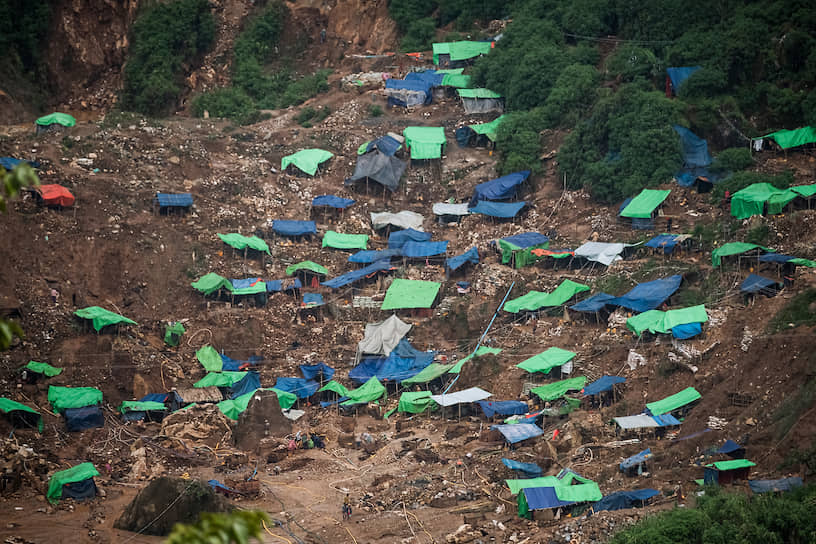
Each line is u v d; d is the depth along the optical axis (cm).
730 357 5956
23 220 7769
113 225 8100
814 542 3984
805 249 6781
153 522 4988
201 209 8719
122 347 7169
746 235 7238
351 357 7469
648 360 6322
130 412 6569
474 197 9144
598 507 4853
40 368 6731
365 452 6128
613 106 8856
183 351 7394
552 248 8056
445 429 6288
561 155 8956
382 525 4978
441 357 7300
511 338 7238
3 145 8725
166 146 9362
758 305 6231
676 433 5562
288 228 8738
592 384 6266
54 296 7338
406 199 9525
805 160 8275
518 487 4978
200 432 6344
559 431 5819
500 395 6631
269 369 7388
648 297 6838
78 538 4897
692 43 9244
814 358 5369
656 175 8344
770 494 4403
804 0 9038
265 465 6025
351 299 8069
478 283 7900
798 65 8844
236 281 8012
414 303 7744
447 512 5112
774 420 5225
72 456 6047
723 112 8694
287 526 5019
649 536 4147
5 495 5450
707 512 4309
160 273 7944
